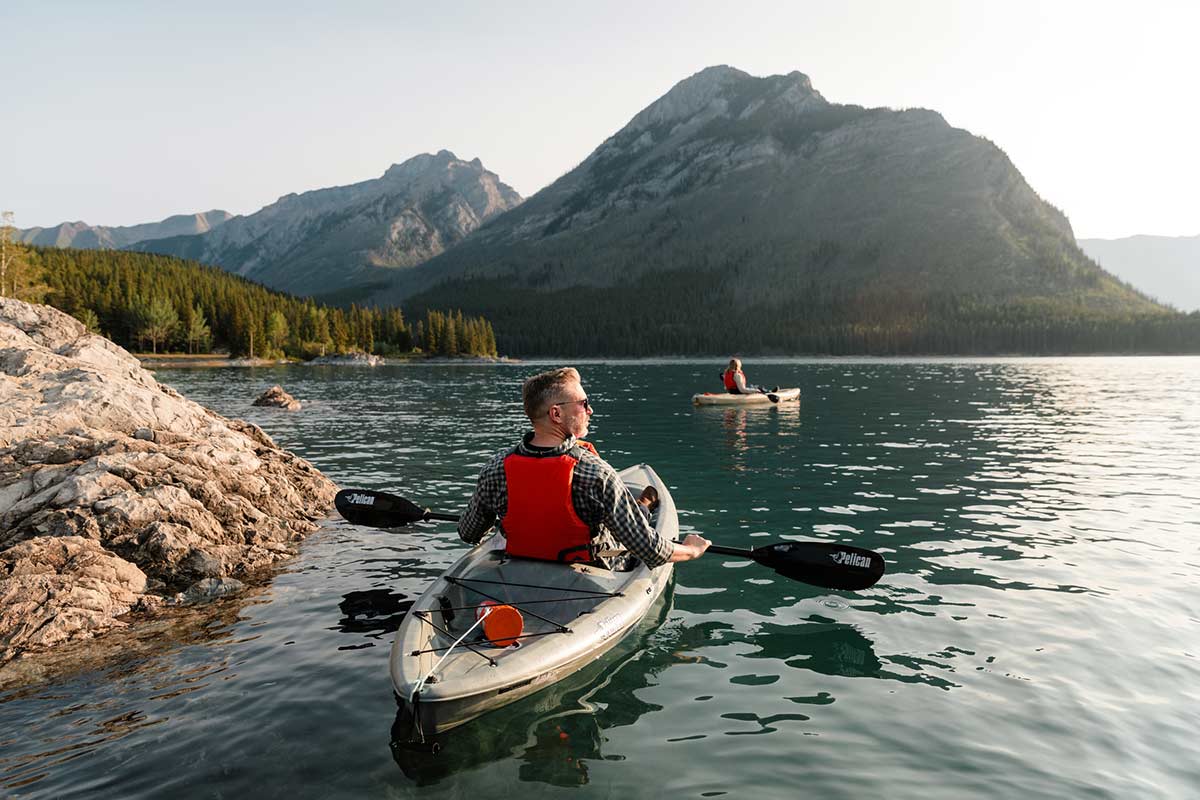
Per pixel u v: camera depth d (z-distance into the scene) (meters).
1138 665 4.46
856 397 28.75
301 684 4.34
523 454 4.67
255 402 26.03
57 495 6.85
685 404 25.94
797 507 8.98
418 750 3.56
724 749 3.56
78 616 5.36
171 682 4.41
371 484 10.79
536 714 3.92
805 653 4.74
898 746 3.58
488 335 158.12
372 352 136.62
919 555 6.92
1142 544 7.25
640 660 4.64
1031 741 3.61
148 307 108.56
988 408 23.33
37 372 9.77
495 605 4.37
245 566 6.80
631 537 4.51
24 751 3.59
